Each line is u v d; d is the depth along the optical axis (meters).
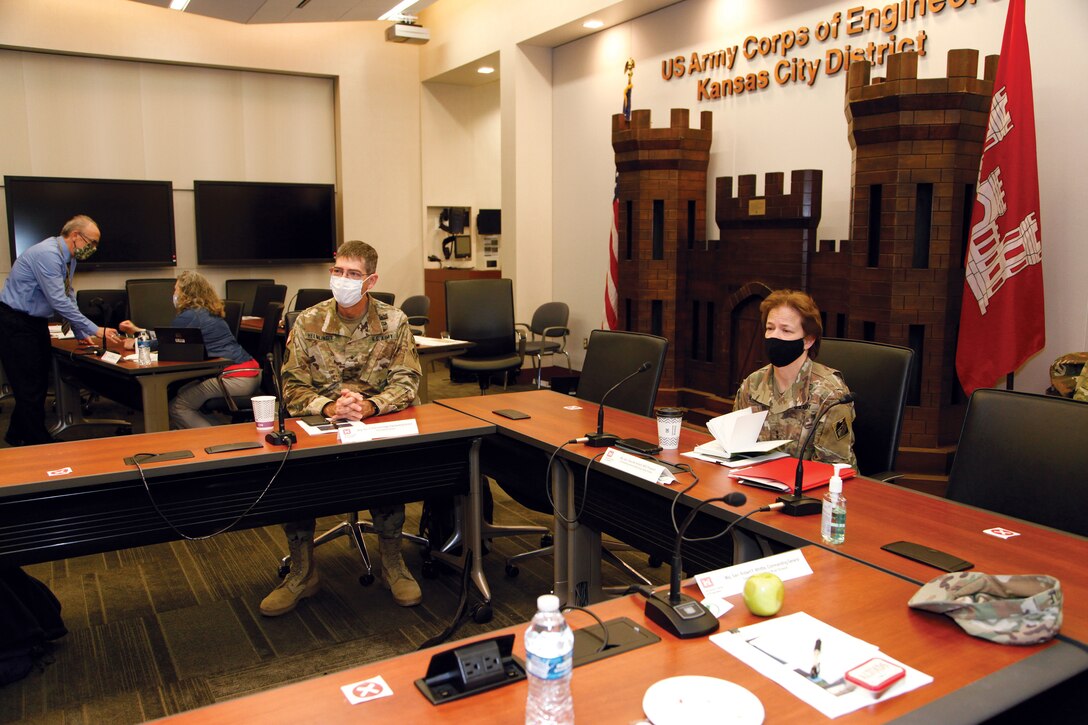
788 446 2.35
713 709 1.05
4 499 1.99
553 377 6.75
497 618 2.72
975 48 3.93
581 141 6.78
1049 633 1.24
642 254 5.43
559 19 6.29
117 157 7.12
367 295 2.95
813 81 4.73
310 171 8.02
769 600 1.35
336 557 3.30
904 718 1.05
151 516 2.23
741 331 4.99
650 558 3.04
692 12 5.57
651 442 2.47
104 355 4.38
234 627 2.67
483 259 8.69
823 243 4.43
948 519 1.80
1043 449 1.91
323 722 1.05
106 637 2.60
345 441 2.43
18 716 2.13
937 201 3.59
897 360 2.36
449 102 8.41
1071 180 3.56
